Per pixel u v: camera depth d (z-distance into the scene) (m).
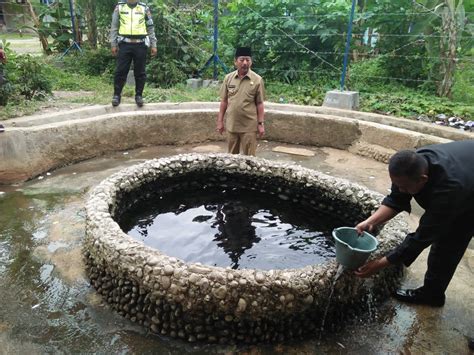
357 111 6.29
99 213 2.90
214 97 6.96
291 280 2.25
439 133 5.39
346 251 2.22
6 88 5.48
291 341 2.35
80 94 6.75
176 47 8.22
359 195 3.58
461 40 6.62
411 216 3.97
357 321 2.54
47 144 4.71
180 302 2.27
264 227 3.70
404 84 7.27
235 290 2.19
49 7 9.73
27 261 3.01
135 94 6.17
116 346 2.26
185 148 5.88
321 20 7.52
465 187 1.99
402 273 3.00
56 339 2.29
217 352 2.26
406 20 6.93
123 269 2.43
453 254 2.46
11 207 3.85
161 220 3.72
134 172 3.77
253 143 4.55
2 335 2.31
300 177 3.98
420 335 2.43
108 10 9.13
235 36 8.37
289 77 8.00
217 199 4.25
